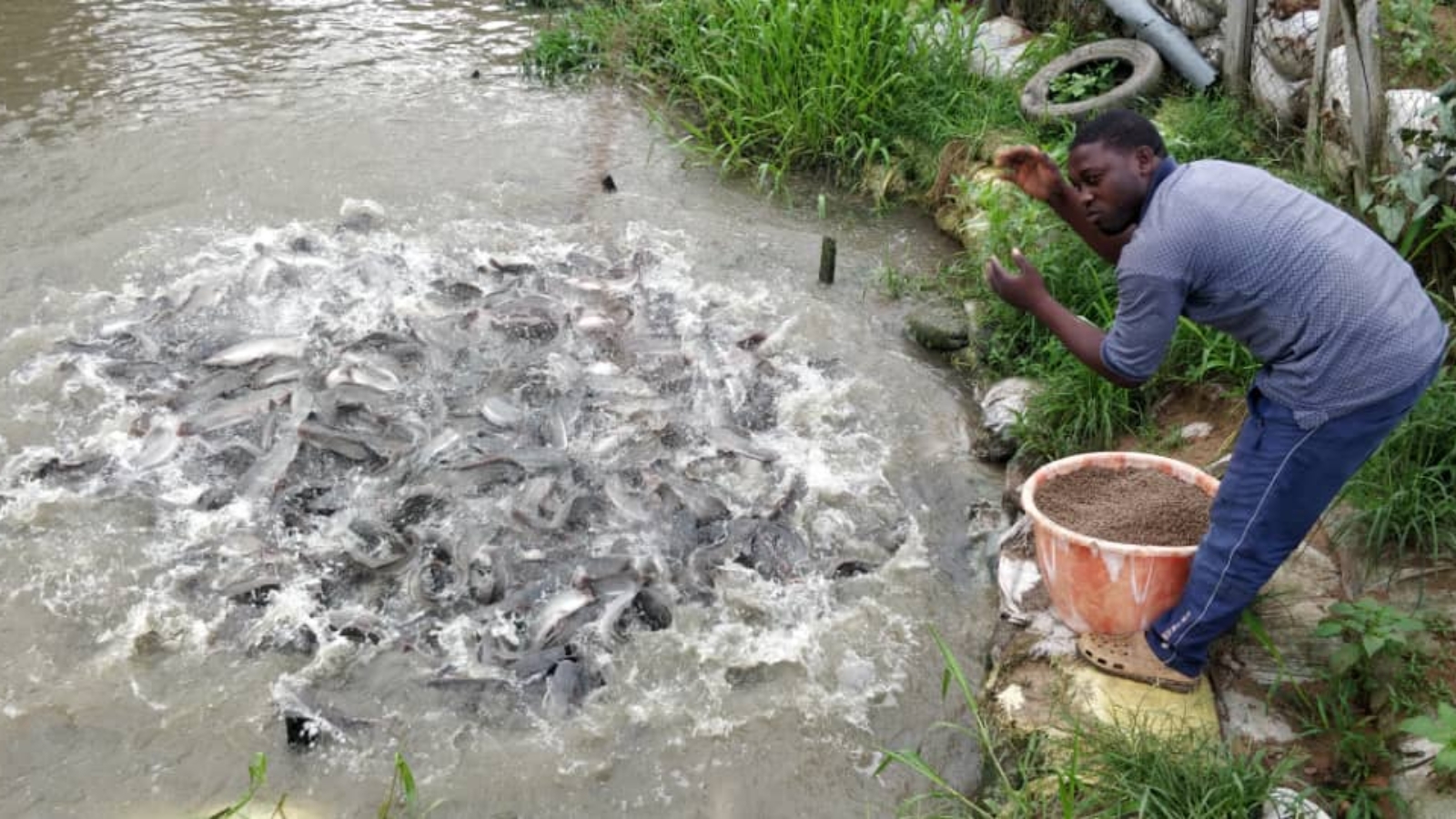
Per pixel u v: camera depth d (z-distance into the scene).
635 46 9.19
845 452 5.35
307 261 6.42
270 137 7.94
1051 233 6.22
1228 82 7.09
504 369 5.57
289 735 3.93
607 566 4.54
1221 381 5.20
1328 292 3.16
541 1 10.25
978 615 4.53
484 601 4.45
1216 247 3.21
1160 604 3.85
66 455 5.09
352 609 4.43
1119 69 7.82
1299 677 3.85
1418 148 4.99
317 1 10.20
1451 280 5.01
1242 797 3.33
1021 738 3.84
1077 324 3.51
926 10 7.96
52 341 5.82
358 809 3.75
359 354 5.62
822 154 7.87
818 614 4.50
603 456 5.11
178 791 3.79
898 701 4.18
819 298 6.51
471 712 4.08
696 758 3.95
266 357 5.62
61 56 8.93
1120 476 4.18
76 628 4.34
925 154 7.61
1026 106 7.48
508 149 7.97
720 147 7.78
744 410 5.52
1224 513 3.49
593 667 4.23
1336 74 5.87
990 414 5.48
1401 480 4.10
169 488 4.95
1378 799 3.45
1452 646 3.75
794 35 7.98
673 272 6.62
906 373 5.92
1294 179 5.90
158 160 7.59
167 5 9.92
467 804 3.78
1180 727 3.68
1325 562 4.21
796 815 3.78
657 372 5.68
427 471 4.98
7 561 4.59
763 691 4.20
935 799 3.80
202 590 4.51
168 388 5.49
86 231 6.81
